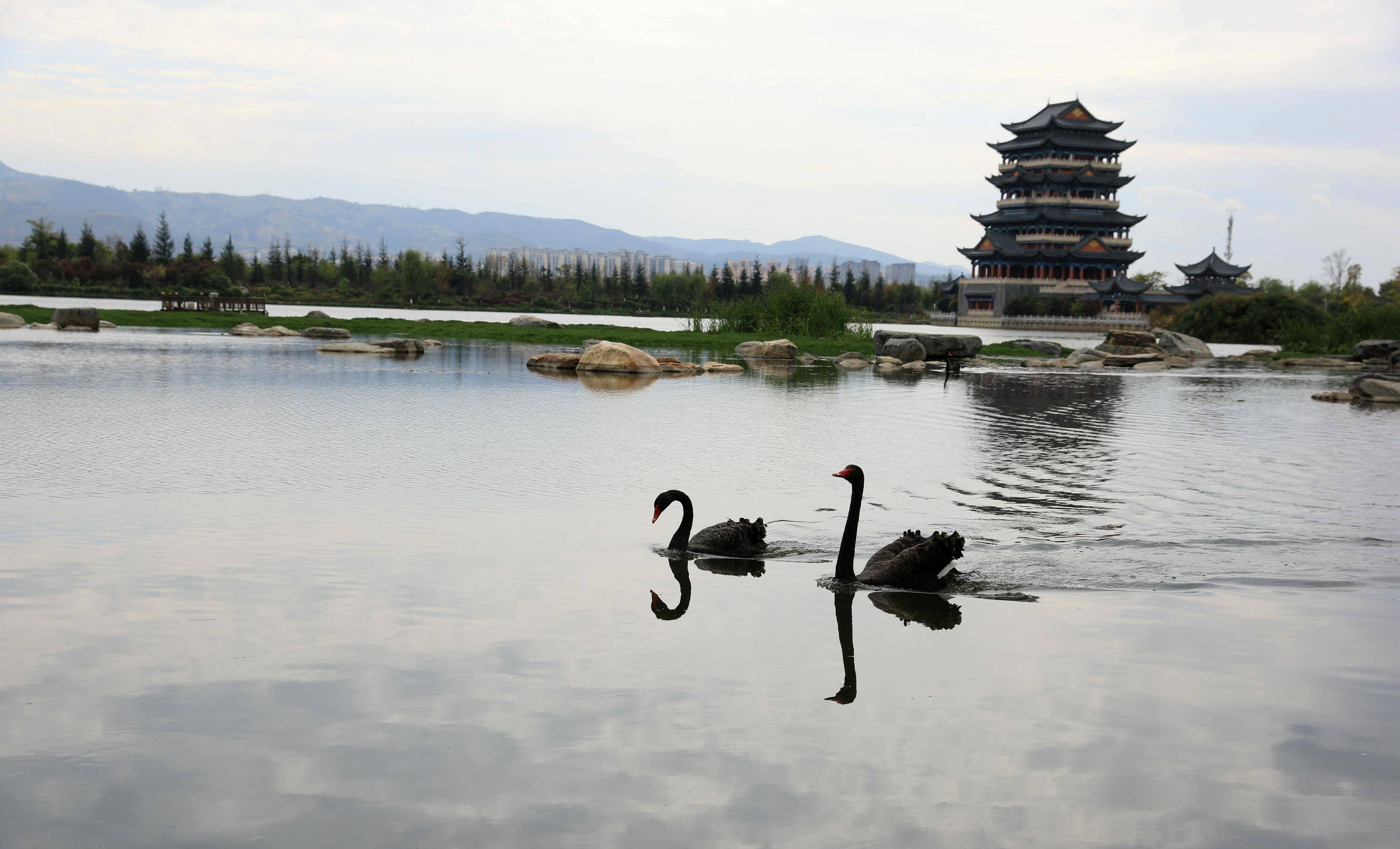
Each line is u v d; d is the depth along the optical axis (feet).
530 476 51.01
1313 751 20.17
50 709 21.12
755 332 209.26
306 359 127.03
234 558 33.71
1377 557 36.96
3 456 53.83
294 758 19.07
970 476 54.03
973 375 136.87
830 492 48.83
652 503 45.06
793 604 30.40
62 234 497.05
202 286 448.24
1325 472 56.49
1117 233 563.07
